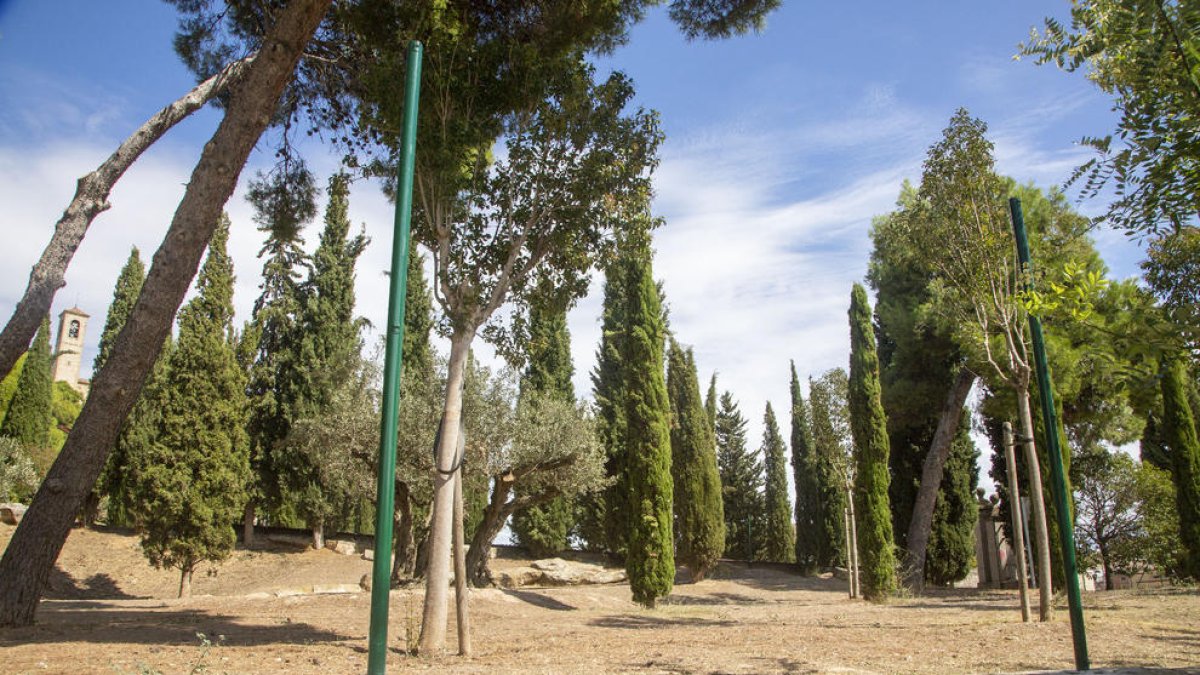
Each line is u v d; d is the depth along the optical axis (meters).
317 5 10.59
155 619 13.08
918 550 26.31
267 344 30.95
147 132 12.63
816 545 35.28
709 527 30.62
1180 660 8.91
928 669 8.38
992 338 20.55
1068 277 4.91
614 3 11.20
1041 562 13.66
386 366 5.64
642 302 22.66
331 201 32.47
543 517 32.28
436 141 10.38
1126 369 4.67
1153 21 4.39
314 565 28.00
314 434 22.52
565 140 11.62
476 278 11.38
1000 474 28.52
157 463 23.41
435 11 9.93
